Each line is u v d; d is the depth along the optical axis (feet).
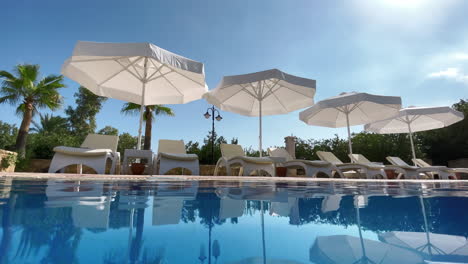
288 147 38.06
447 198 6.29
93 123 76.54
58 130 70.59
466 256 2.05
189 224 3.04
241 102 32.71
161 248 2.10
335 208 4.60
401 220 3.58
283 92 30.63
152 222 3.02
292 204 5.00
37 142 43.80
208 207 4.36
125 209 3.76
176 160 20.52
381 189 9.24
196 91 27.78
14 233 2.24
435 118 40.98
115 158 19.74
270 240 2.49
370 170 28.96
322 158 31.32
